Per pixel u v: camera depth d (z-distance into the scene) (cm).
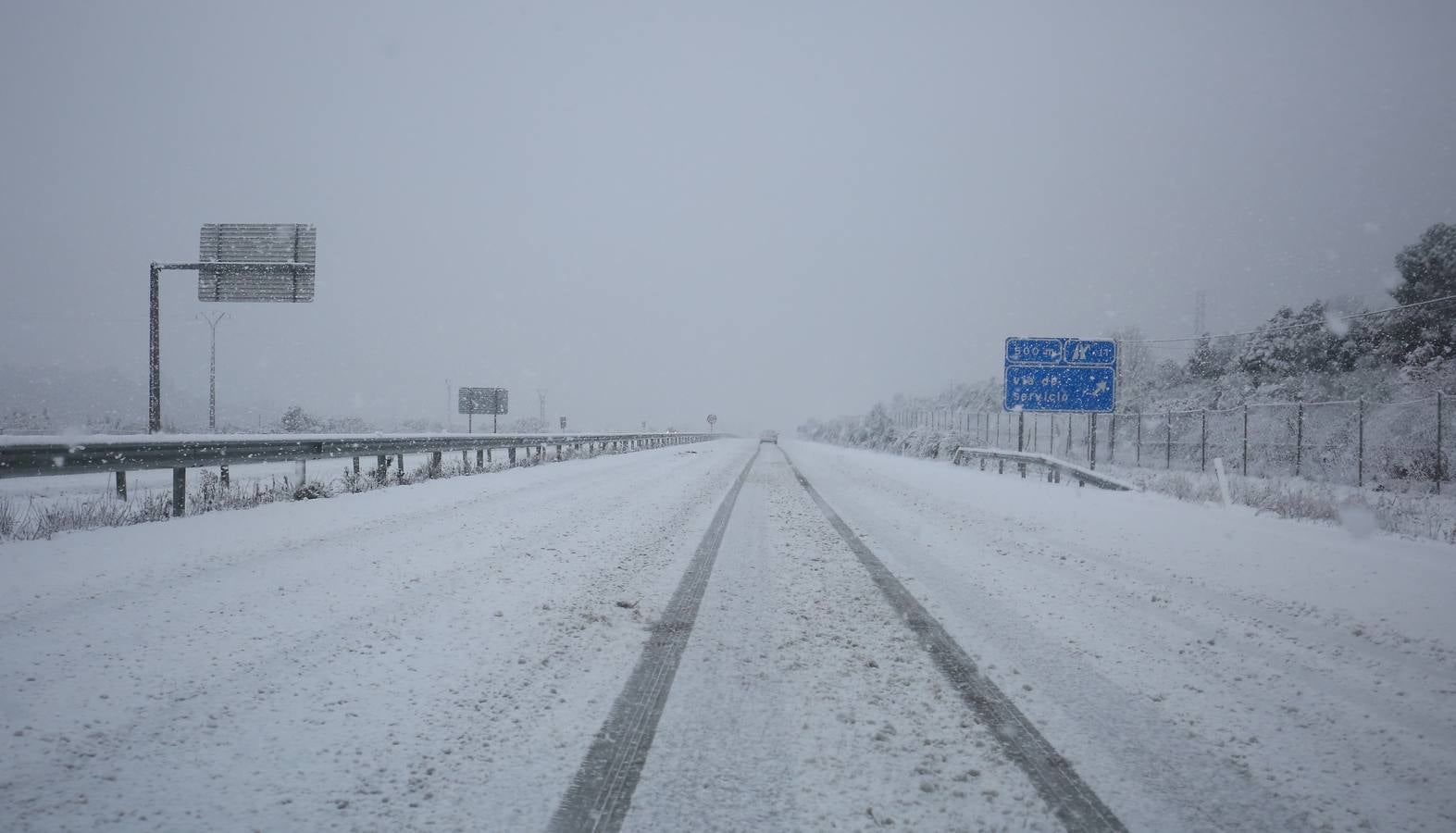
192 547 869
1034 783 349
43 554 817
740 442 8044
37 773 337
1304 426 3403
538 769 353
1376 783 361
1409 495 2250
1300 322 3981
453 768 351
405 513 1182
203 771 343
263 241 2383
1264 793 348
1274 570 891
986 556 949
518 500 1399
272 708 416
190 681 454
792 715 423
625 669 495
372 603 639
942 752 380
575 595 690
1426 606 718
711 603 676
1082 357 2745
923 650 550
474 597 669
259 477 2102
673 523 1181
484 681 465
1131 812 326
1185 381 4947
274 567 769
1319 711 452
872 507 1479
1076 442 5225
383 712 415
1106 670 516
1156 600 729
